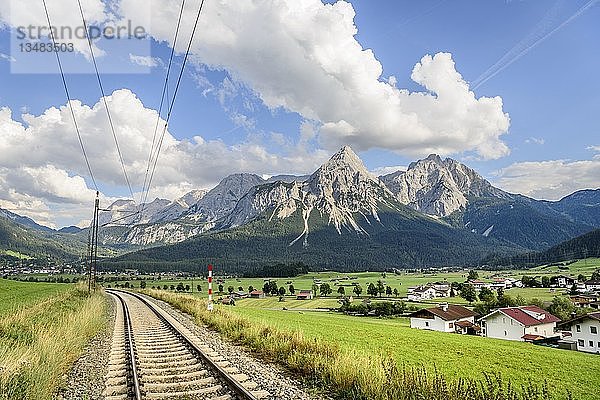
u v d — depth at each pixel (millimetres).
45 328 16547
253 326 18703
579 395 16266
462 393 9320
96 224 53281
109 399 9773
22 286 66000
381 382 9734
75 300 38812
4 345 12297
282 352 14312
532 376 19438
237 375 11406
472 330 68688
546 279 142625
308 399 9828
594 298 103438
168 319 26547
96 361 13984
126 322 25984
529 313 63188
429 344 29109
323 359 12203
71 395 10242
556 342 57250
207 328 22531
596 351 52469
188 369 12477
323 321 44062
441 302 113875
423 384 9523
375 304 93438
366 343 26188
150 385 10656
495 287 140250
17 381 9000
